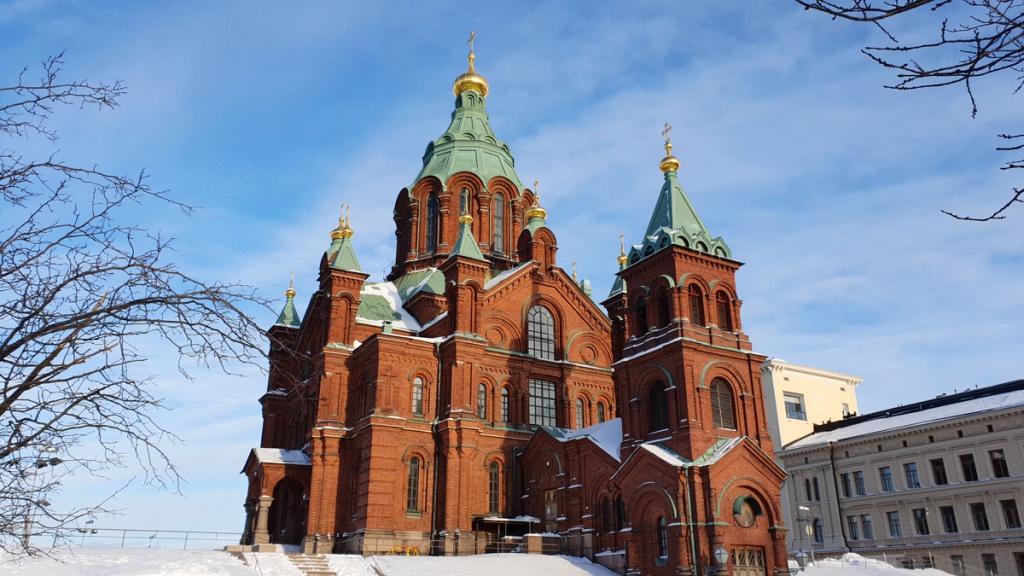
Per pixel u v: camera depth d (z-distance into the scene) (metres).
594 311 64.81
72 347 10.59
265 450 54.56
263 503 51.78
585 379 61.84
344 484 52.84
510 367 58.41
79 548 40.28
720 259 49.41
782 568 42.19
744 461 43.16
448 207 72.25
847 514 75.31
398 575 39.56
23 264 10.16
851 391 96.50
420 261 71.69
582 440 49.66
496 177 74.06
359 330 58.91
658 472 42.88
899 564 64.38
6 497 10.54
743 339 48.34
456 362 53.69
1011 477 62.59
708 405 44.97
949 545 65.38
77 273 10.41
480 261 56.94
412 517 50.47
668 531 41.47
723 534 40.69
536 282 62.62
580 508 48.66
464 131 78.12
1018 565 60.81
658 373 46.47
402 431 51.66
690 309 47.38
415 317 64.12
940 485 67.56
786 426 89.38
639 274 50.22
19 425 10.36
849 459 76.38
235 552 44.72
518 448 55.94
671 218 49.88
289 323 66.62
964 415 66.62
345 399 54.78
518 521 50.81
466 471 51.44
